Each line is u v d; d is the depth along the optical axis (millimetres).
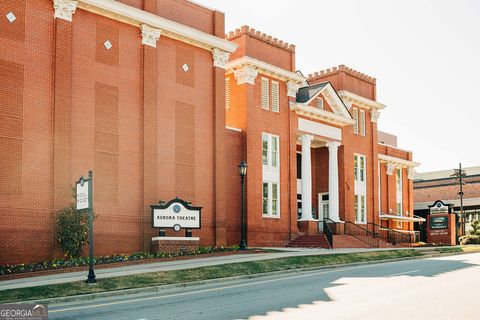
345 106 43531
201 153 31766
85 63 26688
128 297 16453
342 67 46031
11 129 23609
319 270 24438
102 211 26625
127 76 28359
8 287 17141
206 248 29734
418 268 23516
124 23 28531
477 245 49062
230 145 35562
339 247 37094
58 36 25297
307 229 39281
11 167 23453
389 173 55875
